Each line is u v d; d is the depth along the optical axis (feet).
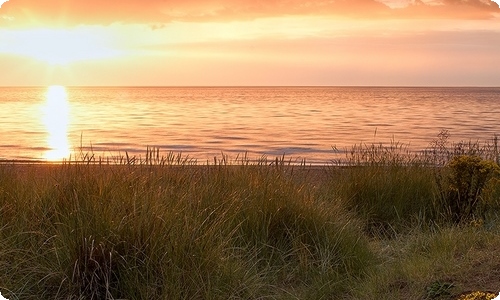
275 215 20.84
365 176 27.61
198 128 108.37
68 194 19.29
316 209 21.75
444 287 16.01
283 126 115.03
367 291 17.28
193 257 16.81
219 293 16.51
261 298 17.28
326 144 79.56
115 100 312.09
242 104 251.80
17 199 19.97
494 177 25.35
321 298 17.53
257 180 22.85
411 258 19.38
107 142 80.28
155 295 15.88
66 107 205.98
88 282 15.93
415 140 84.74
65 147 73.20
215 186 22.20
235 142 81.82
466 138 86.89
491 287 15.75
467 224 23.67
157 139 85.15
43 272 16.39
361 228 23.39
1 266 16.60
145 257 16.43
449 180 25.63
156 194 18.98
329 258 19.54
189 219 18.29
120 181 19.47
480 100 323.37
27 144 76.69
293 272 19.21
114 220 16.83
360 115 159.33
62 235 16.80
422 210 26.22
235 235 20.11
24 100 293.02
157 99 338.34
